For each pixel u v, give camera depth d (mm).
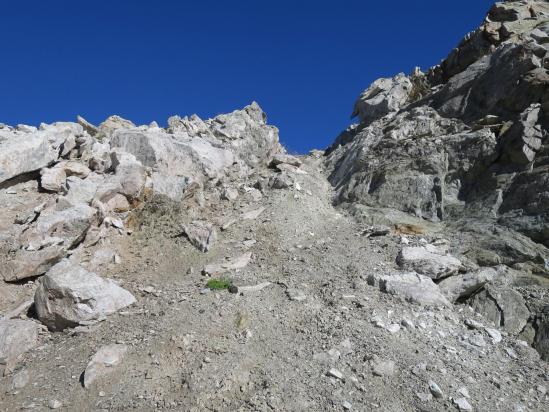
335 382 7211
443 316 9273
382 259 11312
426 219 13367
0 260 10516
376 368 7484
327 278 10484
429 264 10492
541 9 20469
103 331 8656
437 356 8070
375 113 21266
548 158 11969
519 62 14492
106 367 7523
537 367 8141
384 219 13375
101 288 9273
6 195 12727
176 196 14062
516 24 19078
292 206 14211
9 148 13008
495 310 9586
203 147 16844
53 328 9008
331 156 19906
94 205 12289
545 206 11188
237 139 20141
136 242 12242
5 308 9734
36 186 13336
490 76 15312
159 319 8820
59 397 7102
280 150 22422
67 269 9281
